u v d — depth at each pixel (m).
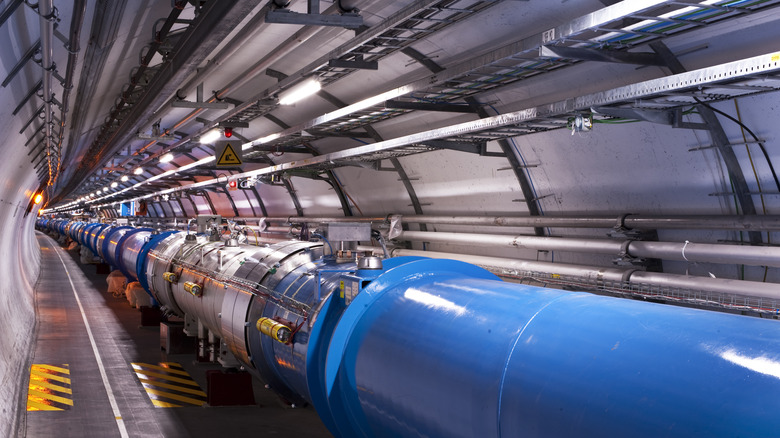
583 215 10.56
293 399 5.84
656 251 8.65
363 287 3.84
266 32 9.83
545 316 2.73
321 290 4.57
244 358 6.07
